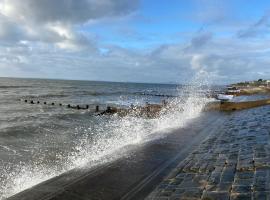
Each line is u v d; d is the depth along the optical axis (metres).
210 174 6.21
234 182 5.51
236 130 12.01
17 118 23.23
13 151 11.99
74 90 84.81
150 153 8.62
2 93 59.06
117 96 63.41
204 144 9.64
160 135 11.66
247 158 7.09
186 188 5.54
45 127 18.58
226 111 21.53
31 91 71.12
